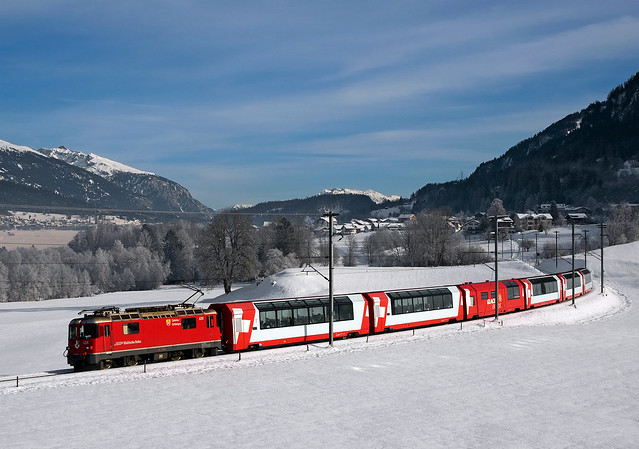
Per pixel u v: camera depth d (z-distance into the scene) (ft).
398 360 145.28
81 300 379.55
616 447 86.33
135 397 111.04
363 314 177.68
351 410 104.27
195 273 554.05
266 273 440.86
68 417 99.04
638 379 127.44
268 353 150.41
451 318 205.57
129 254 551.18
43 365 164.45
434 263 463.42
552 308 247.09
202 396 112.16
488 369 136.56
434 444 87.30
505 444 87.30
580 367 139.03
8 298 463.01
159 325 137.39
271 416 100.53
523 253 522.47
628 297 313.32
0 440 88.07
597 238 609.42
